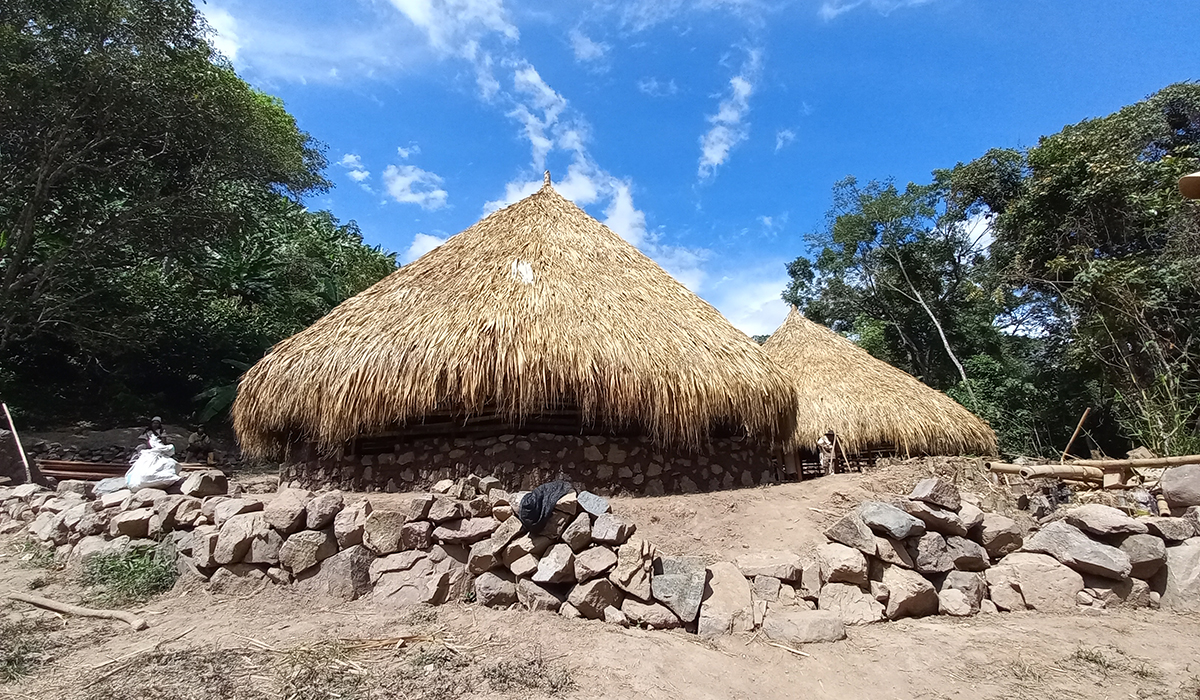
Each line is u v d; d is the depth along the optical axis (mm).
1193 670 3961
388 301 8312
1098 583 5086
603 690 3607
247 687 3523
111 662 3875
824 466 12945
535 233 9164
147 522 5867
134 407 19250
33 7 14586
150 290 20938
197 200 18516
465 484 5582
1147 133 19844
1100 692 3713
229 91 17609
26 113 15211
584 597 4480
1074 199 17750
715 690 3682
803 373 14266
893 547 5039
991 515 5613
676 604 4449
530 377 6867
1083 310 17766
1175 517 5797
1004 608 5016
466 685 3578
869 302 32875
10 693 3475
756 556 5148
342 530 5117
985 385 24812
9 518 7789
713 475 8070
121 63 15016
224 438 19422
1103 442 22438
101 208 18531
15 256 16016
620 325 7699
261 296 25750
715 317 8875
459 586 4832
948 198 26938
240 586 5102
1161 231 16734
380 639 4145
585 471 7441
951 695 3680
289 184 28672
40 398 18031
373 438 7957
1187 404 12711
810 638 4281
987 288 23266
